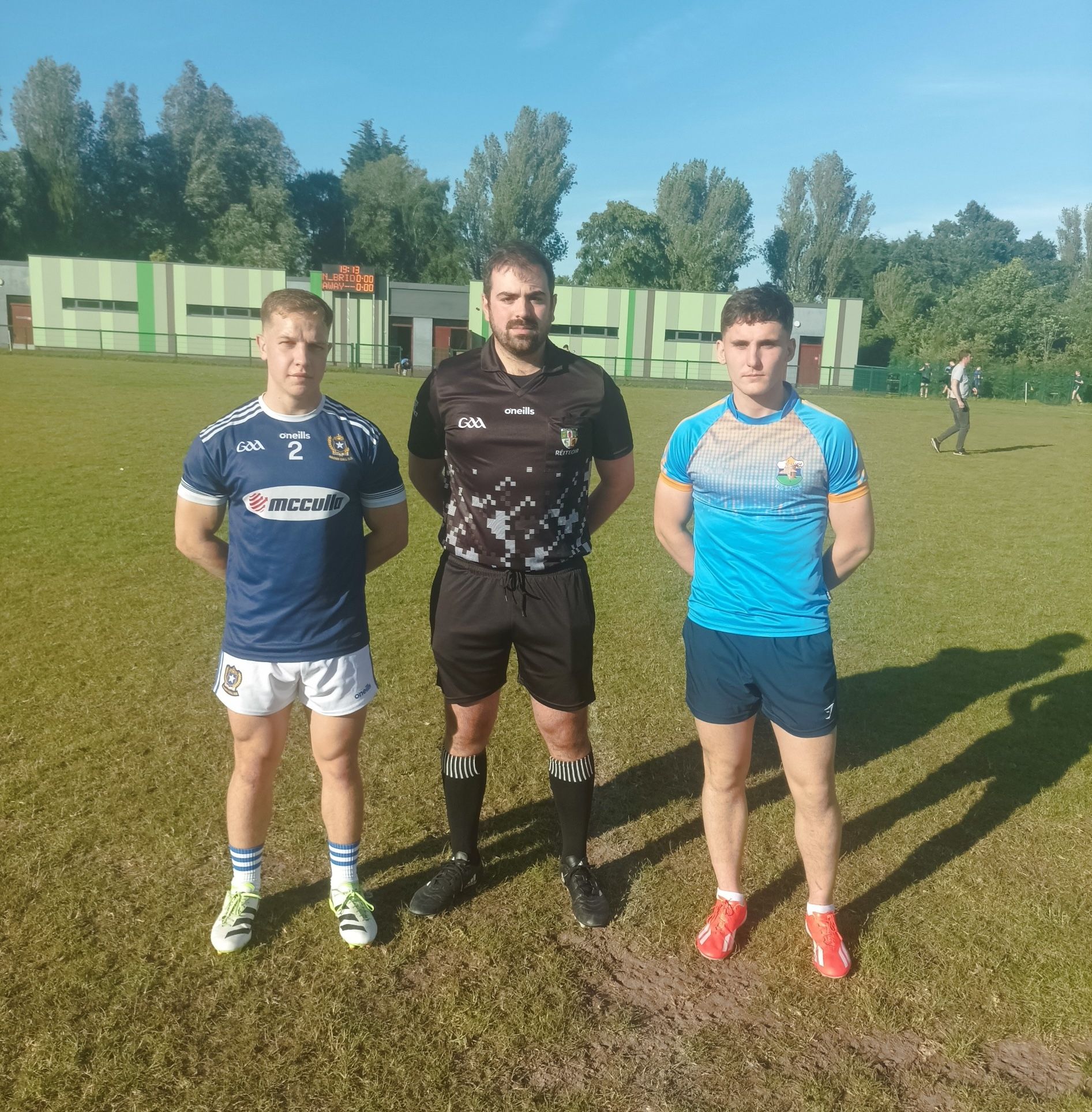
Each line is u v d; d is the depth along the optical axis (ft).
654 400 93.20
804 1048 7.97
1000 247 305.32
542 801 12.18
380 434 9.05
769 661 8.63
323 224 237.25
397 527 9.44
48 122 188.96
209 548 9.03
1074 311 169.37
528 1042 7.94
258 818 9.14
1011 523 32.07
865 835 11.43
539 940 9.32
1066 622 20.15
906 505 35.53
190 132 211.82
